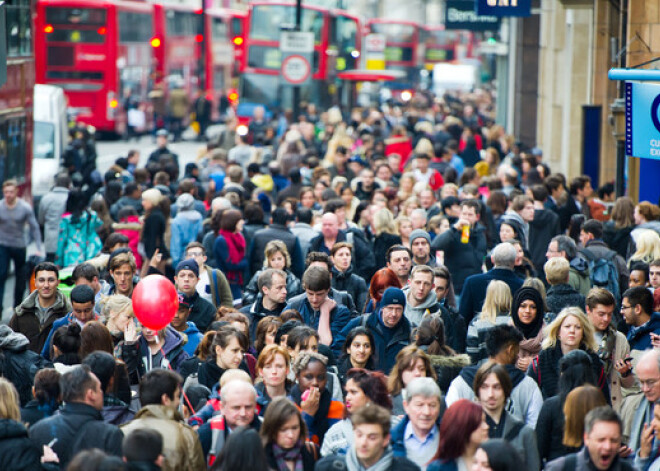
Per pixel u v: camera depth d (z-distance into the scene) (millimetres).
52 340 15258
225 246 23484
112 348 14945
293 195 32094
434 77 94812
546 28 60250
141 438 10609
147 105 84812
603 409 11273
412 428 12305
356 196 32531
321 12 76250
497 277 19281
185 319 17281
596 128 40000
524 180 38375
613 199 32906
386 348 16469
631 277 20453
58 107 47625
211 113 92750
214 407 13312
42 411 13164
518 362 16234
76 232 27062
